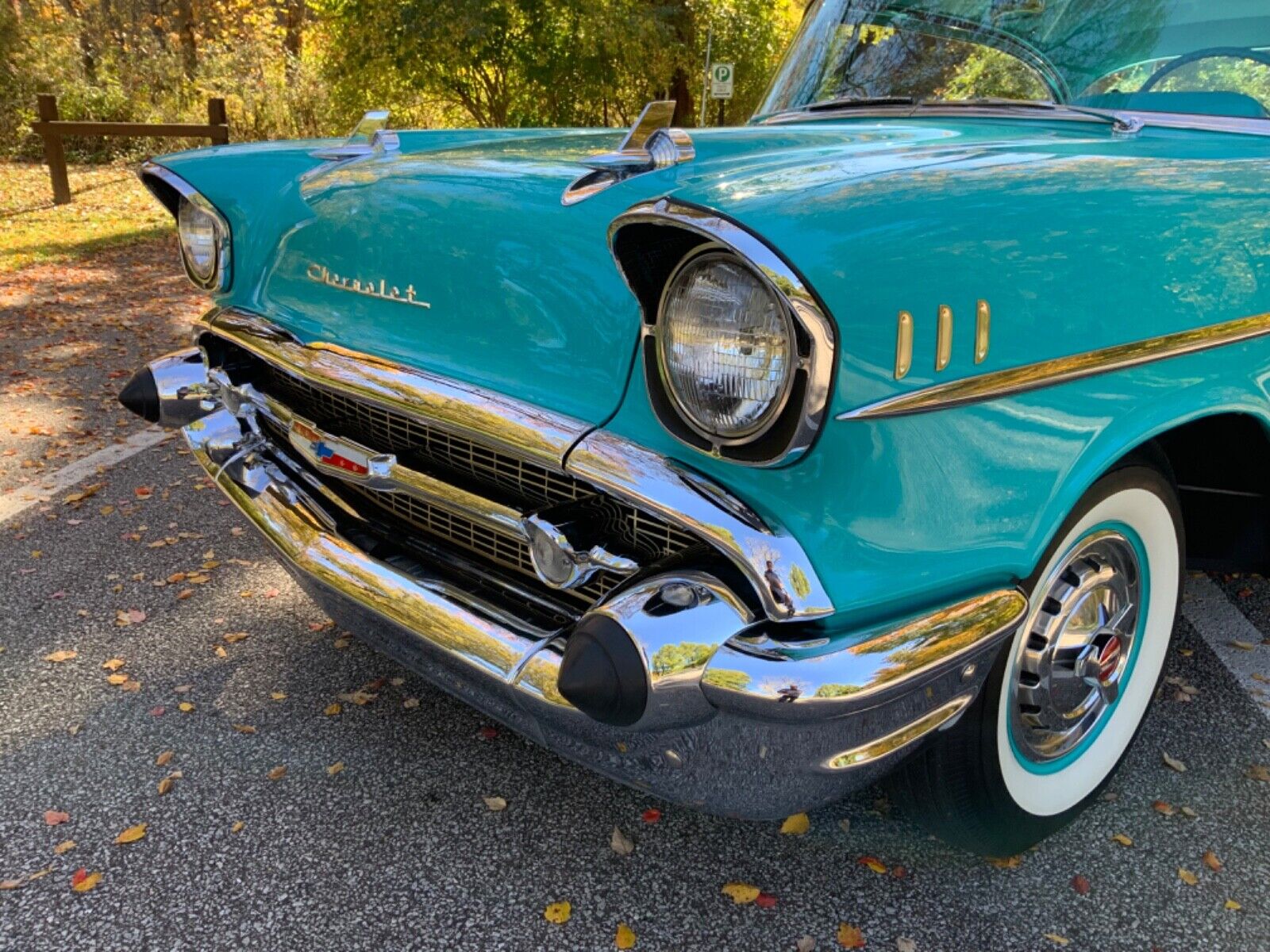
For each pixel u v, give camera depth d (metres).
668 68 13.30
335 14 12.59
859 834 2.19
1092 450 1.71
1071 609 1.97
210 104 11.64
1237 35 2.28
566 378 1.66
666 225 1.38
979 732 1.86
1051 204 1.63
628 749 1.67
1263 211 1.93
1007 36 2.51
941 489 1.52
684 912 1.97
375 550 2.05
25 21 15.25
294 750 2.45
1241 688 2.76
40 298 7.98
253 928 1.91
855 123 2.41
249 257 2.38
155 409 2.49
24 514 3.96
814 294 1.32
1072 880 2.07
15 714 2.60
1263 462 2.25
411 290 1.91
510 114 13.36
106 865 2.07
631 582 1.54
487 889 2.01
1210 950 1.89
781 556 1.43
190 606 3.20
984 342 1.50
